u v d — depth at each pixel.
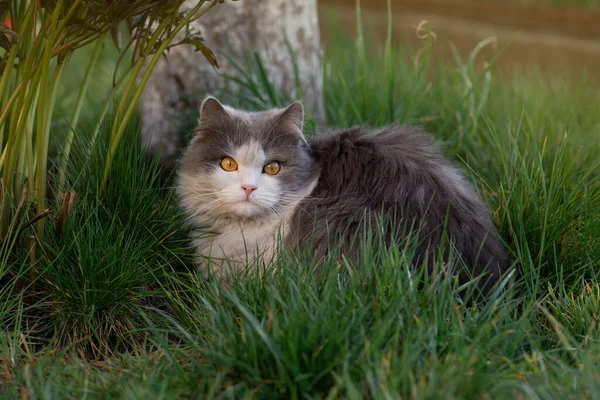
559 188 3.42
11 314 2.97
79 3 2.76
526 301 3.01
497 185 3.89
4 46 2.85
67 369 2.59
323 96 4.74
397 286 2.57
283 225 3.22
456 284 2.72
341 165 3.22
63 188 3.30
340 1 8.83
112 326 3.02
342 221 3.04
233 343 2.37
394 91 4.72
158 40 3.29
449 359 2.30
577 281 3.08
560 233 3.33
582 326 2.81
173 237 3.39
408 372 2.19
